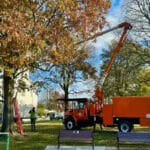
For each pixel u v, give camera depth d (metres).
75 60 32.28
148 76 51.88
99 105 37.34
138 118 34.22
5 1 24.98
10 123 31.50
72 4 27.89
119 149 21.28
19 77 35.09
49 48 27.20
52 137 29.97
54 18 27.75
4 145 20.55
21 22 24.75
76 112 39.59
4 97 31.41
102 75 37.41
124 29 37.38
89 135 21.09
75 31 28.73
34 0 26.94
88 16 28.89
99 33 30.27
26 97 85.81
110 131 36.84
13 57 25.30
